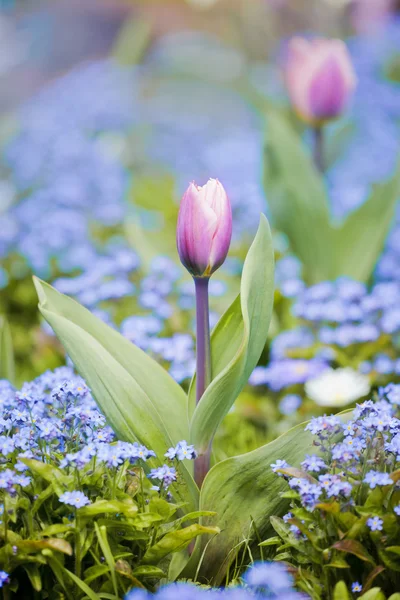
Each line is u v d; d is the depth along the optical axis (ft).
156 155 22.65
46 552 6.10
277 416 10.71
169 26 30.07
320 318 11.28
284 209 13.09
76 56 34.53
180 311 12.62
